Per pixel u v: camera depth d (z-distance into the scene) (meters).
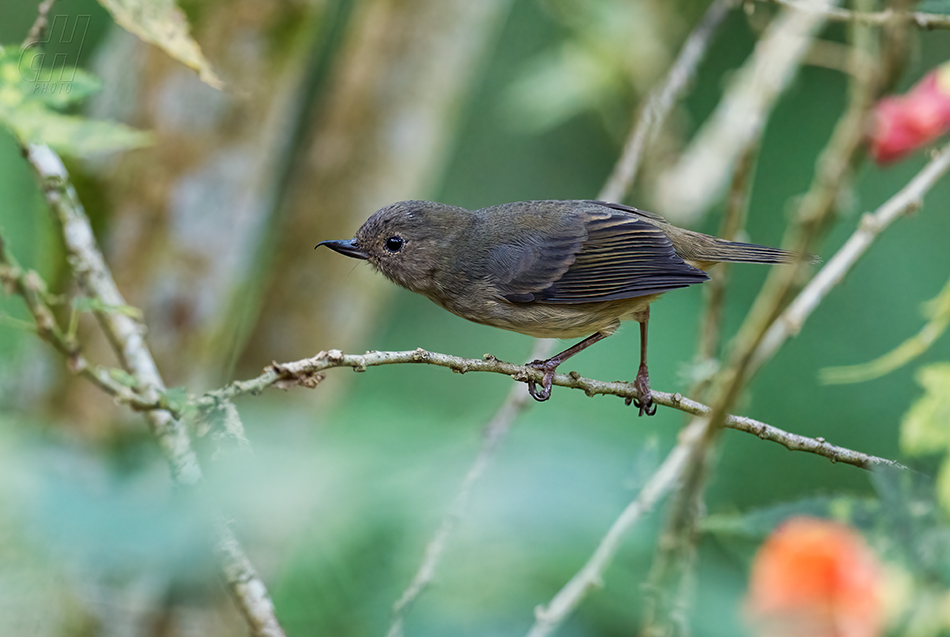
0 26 14.73
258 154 11.76
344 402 13.76
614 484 4.18
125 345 7.03
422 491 5.32
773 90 10.03
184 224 11.48
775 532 5.62
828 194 5.64
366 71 14.37
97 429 10.48
